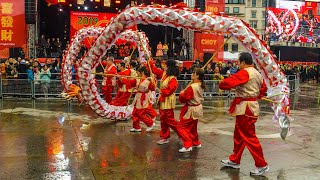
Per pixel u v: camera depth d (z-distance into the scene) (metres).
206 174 5.35
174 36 26.91
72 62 11.91
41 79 15.12
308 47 43.66
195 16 6.24
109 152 6.53
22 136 7.73
